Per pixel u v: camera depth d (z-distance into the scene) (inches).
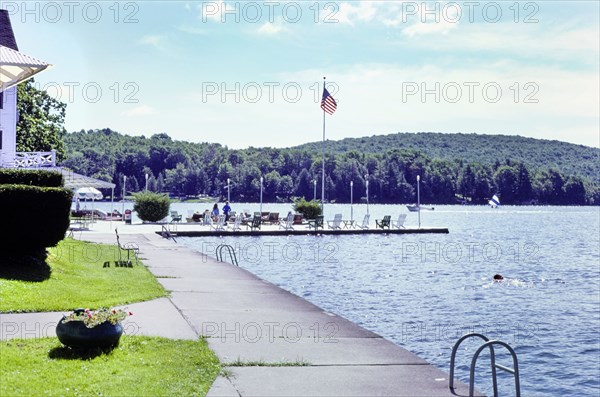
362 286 954.1
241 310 571.2
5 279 624.7
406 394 337.1
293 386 346.3
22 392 306.3
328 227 2023.9
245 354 411.2
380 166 7603.4
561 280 1148.5
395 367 389.7
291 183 6875.0
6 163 1443.2
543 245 2111.2
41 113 2295.8
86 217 2086.6
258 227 1911.9
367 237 1888.5
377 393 337.7
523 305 857.5
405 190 7564.0
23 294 571.8
